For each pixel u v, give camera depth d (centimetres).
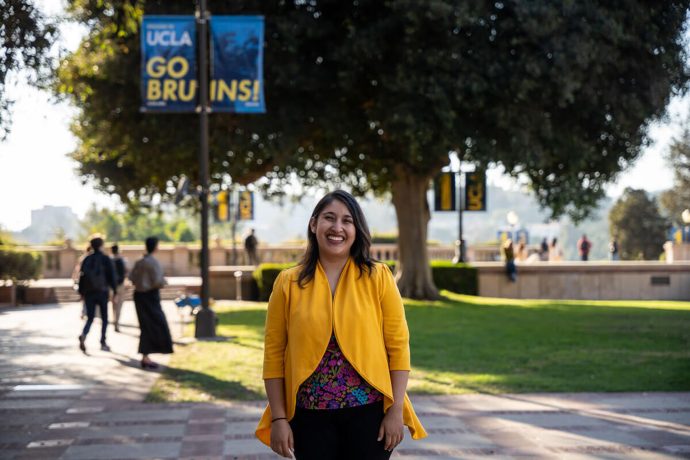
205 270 1377
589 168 2092
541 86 1714
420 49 1772
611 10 1742
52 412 745
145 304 1033
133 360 1103
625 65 1794
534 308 1997
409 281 2239
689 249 3044
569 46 1650
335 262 321
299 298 313
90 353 1184
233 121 1942
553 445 605
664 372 953
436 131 1789
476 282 2636
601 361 1052
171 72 1337
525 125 1761
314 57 1920
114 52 1794
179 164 2075
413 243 2244
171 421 703
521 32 1717
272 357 316
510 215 3672
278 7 1916
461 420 698
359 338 305
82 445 616
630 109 1814
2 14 827
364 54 1769
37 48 853
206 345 1267
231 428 674
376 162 2233
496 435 640
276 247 3506
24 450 601
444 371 979
